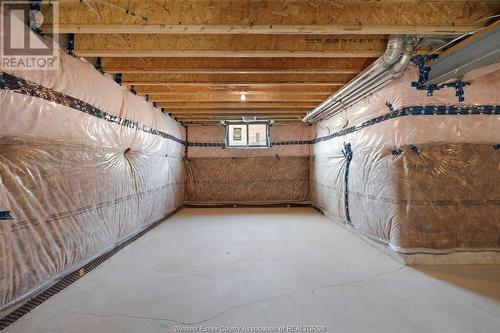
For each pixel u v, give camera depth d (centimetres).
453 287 214
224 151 627
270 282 224
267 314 177
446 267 254
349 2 202
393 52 226
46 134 196
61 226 209
